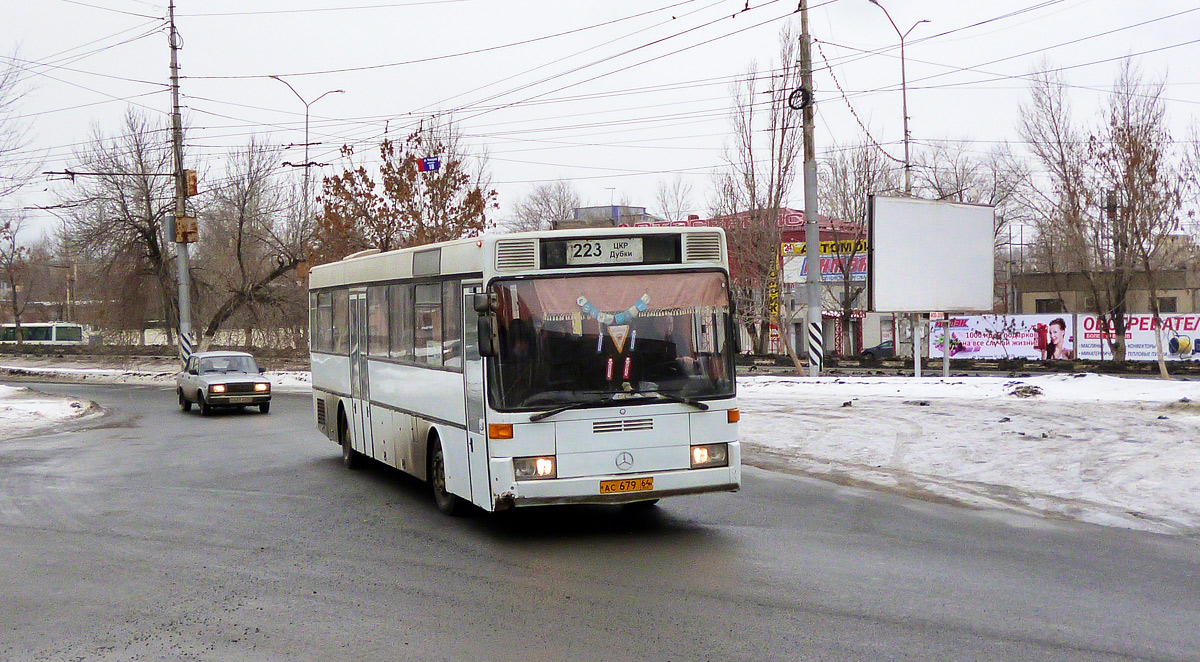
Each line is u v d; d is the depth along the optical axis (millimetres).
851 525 10211
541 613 7176
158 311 51562
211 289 49875
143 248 48750
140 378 45938
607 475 9305
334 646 6508
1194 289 48062
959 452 14477
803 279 52125
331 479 14266
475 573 8461
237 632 6871
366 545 9711
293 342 48438
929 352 41281
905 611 7051
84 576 8641
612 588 7844
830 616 6949
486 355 9086
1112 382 22797
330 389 16031
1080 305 50625
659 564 8625
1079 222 33812
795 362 34500
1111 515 10445
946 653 6109
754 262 41094
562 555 9070
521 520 10859
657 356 9531
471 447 9875
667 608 7230
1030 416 17984
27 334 86875
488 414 9281
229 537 10258
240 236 48500
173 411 28469
